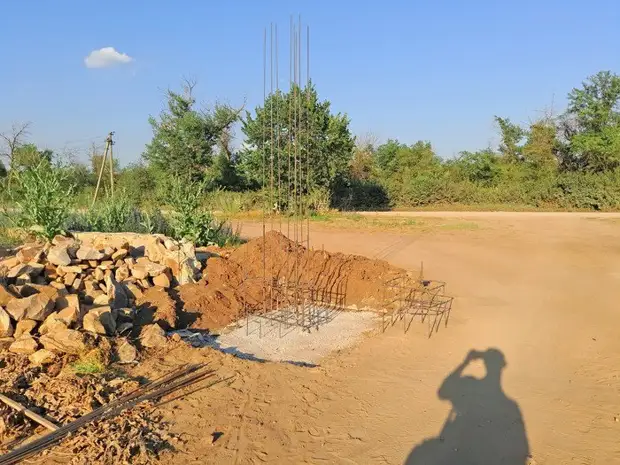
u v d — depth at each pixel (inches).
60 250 285.7
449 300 334.3
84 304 253.9
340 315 309.6
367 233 672.4
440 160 1856.5
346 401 195.0
